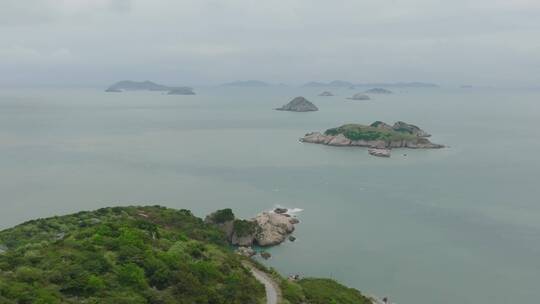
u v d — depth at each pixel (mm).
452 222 155500
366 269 120250
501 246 135000
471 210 168375
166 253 78875
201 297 66000
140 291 62969
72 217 118062
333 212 165750
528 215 162625
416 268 120750
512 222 155375
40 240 96875
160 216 131375
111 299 58312
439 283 112375
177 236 99938
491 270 119312
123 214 126312
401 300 104562
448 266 121812
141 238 84625
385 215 162625
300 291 87625
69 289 58969
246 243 136750
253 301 74000
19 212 163000
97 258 68250
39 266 64250
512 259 125875
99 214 122875
